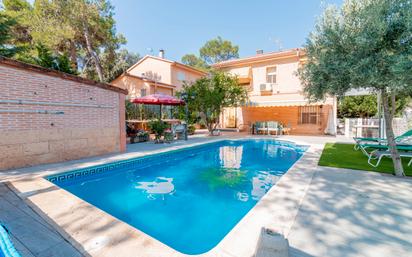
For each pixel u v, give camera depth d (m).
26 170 8.56
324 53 7.84
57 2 21.20
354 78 6.91
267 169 11.23
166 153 13.62
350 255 3.48
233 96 22.45
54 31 20.50
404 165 9.66
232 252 3.53
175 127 19.20
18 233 4.04
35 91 9.31
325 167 9.20
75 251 3.53
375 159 10.88
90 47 24.73
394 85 6.29
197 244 4.85
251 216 4.75
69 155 10.65
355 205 5.30
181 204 6.93
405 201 5.52
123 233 4.05
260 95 27.30
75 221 4.51
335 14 7.81
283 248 2.79
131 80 29.81
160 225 5.66
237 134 25.06
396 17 6.31
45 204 5.36
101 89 12.16
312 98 9.22
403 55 6.14
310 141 18.16
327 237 3.96
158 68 33.34
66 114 10.48
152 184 8.88
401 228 4.25
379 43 6.71
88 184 8.85
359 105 29.02
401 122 17.48
